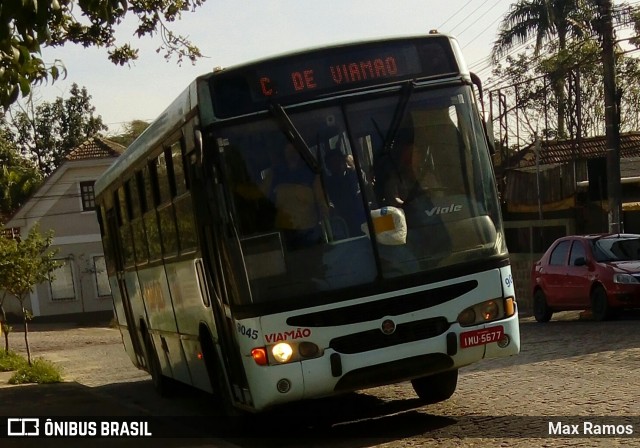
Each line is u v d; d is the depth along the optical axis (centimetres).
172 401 1526
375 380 906
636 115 4228
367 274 905
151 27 1888
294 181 918
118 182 1507
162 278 1291
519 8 3853
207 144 923
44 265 2652
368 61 951
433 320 916
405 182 931
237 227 910
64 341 3956
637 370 1191
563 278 2227
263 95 930
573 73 3459
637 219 3012
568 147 3428
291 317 893
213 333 1036
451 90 964
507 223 3569
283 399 891
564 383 1151
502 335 934
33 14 827
